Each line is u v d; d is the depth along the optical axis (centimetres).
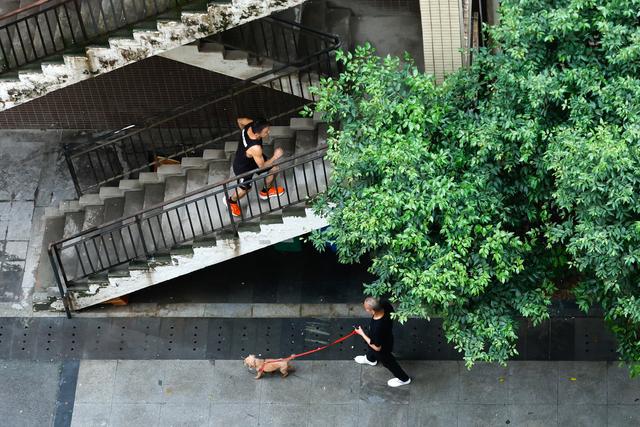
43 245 1730
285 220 1512
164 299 1728
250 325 1694
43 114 1891
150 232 1630
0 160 1877
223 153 1653
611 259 1141
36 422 1616
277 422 1595
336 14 1747
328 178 1552
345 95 1317
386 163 1225
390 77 1275
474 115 1245
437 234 1264
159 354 1672
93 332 1698
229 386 1630
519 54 1164
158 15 1431
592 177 1078
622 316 1302
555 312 1664
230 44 1625
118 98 1852
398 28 1745
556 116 1201
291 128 1611
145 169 1853
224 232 1547
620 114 1114
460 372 1622
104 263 1667
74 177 1712
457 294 1262
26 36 1544
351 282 1727
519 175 1246
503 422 1578
